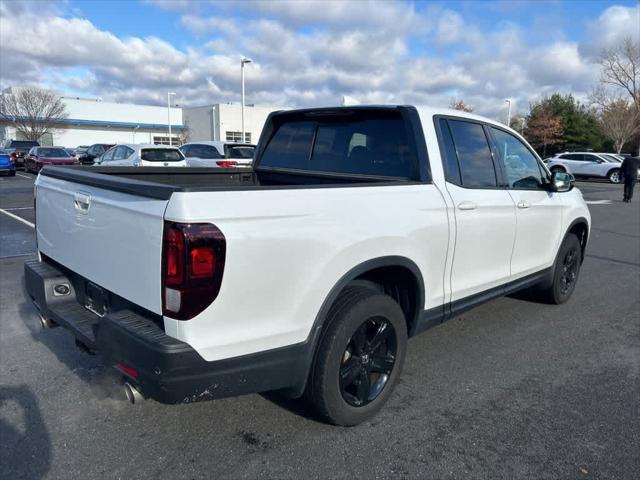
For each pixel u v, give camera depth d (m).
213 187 2.28
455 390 3.59
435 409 3.32
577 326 4.93
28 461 2.72
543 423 3.17
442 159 3.56
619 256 8.50
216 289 2.26
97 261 2.78
